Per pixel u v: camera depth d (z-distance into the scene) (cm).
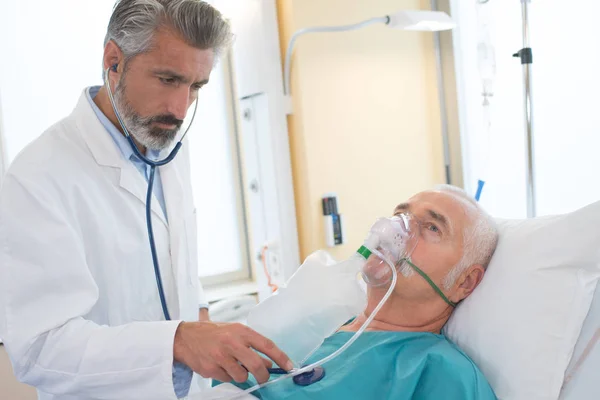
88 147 123
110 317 121
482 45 190
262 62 216
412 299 126
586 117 186
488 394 109
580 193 190
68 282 105
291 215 221
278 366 108
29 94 214
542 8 197
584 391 108
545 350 109
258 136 229
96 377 99
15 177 108
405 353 116
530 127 165
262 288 243
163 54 106
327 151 218
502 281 121
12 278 102
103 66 117
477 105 227
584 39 183
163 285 132
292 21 211
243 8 224
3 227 104
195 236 146
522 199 210
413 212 128
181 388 105
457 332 126
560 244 115
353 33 222
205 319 152
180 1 106
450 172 241
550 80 197
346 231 223
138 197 128
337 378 111
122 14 108
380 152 229
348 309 136
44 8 214
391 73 231
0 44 209
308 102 214
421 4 235
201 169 260
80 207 117
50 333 101
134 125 114
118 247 122
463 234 125
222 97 261
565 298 110
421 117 239
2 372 197
